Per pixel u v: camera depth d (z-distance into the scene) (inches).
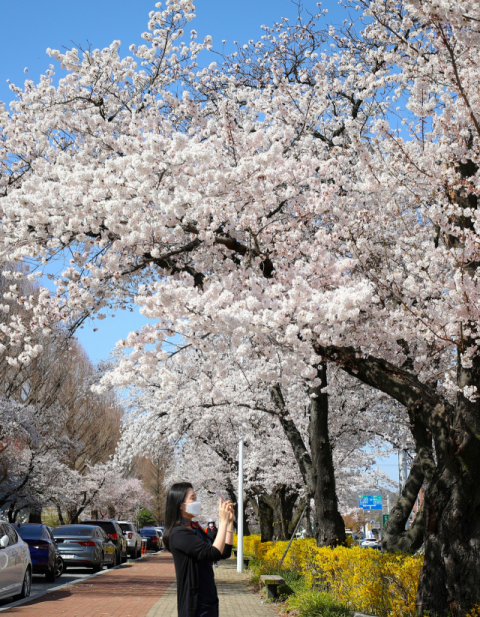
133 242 287.7
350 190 381.7
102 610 378.6
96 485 1606.8
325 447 447.2
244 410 658.2
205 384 283.4
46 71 414.3
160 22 402.3
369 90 392.5
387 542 429.1
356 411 642.2
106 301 359.3
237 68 491.5
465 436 255.1
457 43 333.7
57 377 1245.1
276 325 254.2
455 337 300.8
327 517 436.8
